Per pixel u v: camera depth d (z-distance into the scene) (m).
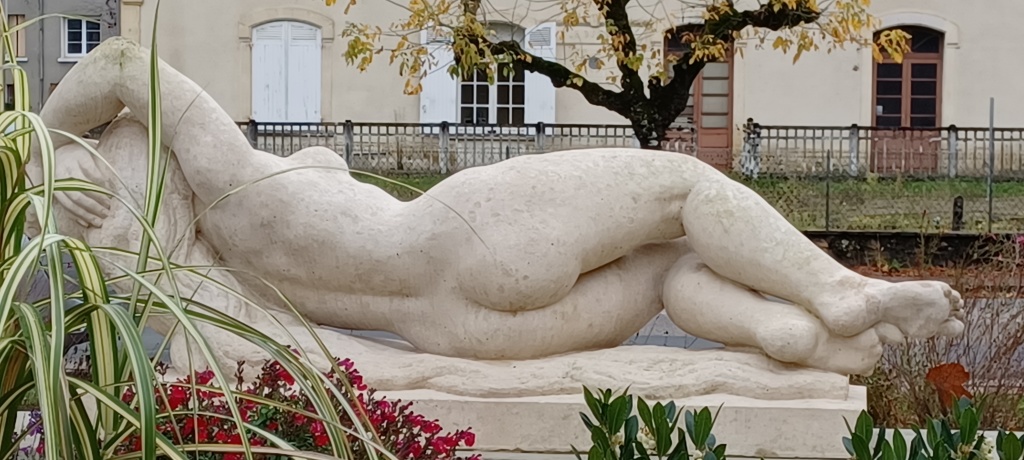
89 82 3.67
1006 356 5.46
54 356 1.82
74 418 2.05
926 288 3.43
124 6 20.06
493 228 3.51
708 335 3.64
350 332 4.73
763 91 20.22
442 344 3.65
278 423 2.94
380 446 2.08
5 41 2.31
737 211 3.51
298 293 3.79
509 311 3.57
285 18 20.03
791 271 3.47
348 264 3.66
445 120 19.41
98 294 2.04
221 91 20.17
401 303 3.70
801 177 16.33
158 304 2.22
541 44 19.20
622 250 3.64
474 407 3.50
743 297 3.56
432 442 2.98
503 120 19.56
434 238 3.58
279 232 3.67
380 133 18.98
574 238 3.52
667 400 3.48
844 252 12.48
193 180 3.67
